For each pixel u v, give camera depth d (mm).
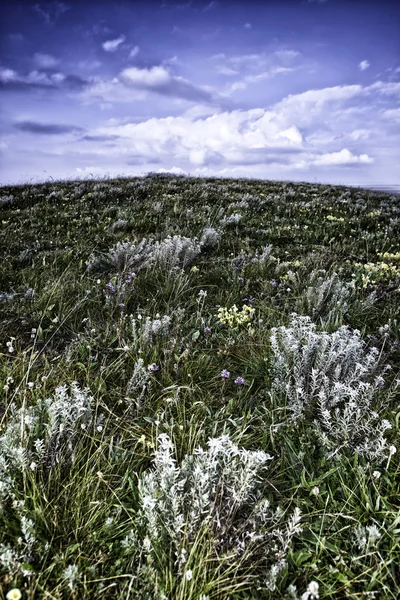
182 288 4824
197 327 3996
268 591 1696
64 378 3002
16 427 2234
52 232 7910
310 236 8086
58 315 4055
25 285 4887
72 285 4742
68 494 2049
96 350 3498
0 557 1575
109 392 2922
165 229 7910
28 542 1695
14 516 1871
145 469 2328
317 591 1572
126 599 1628
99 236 7582
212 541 1812
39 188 14602
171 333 3648
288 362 3062
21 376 2990
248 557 1822
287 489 2197
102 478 2137
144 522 1882
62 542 1842
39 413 2436
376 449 2316
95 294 4656
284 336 3330
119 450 2406
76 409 2387
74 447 2307
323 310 4430
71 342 3643
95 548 1834
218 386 3109
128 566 1761
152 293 4875
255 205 11594
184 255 5914
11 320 3963
